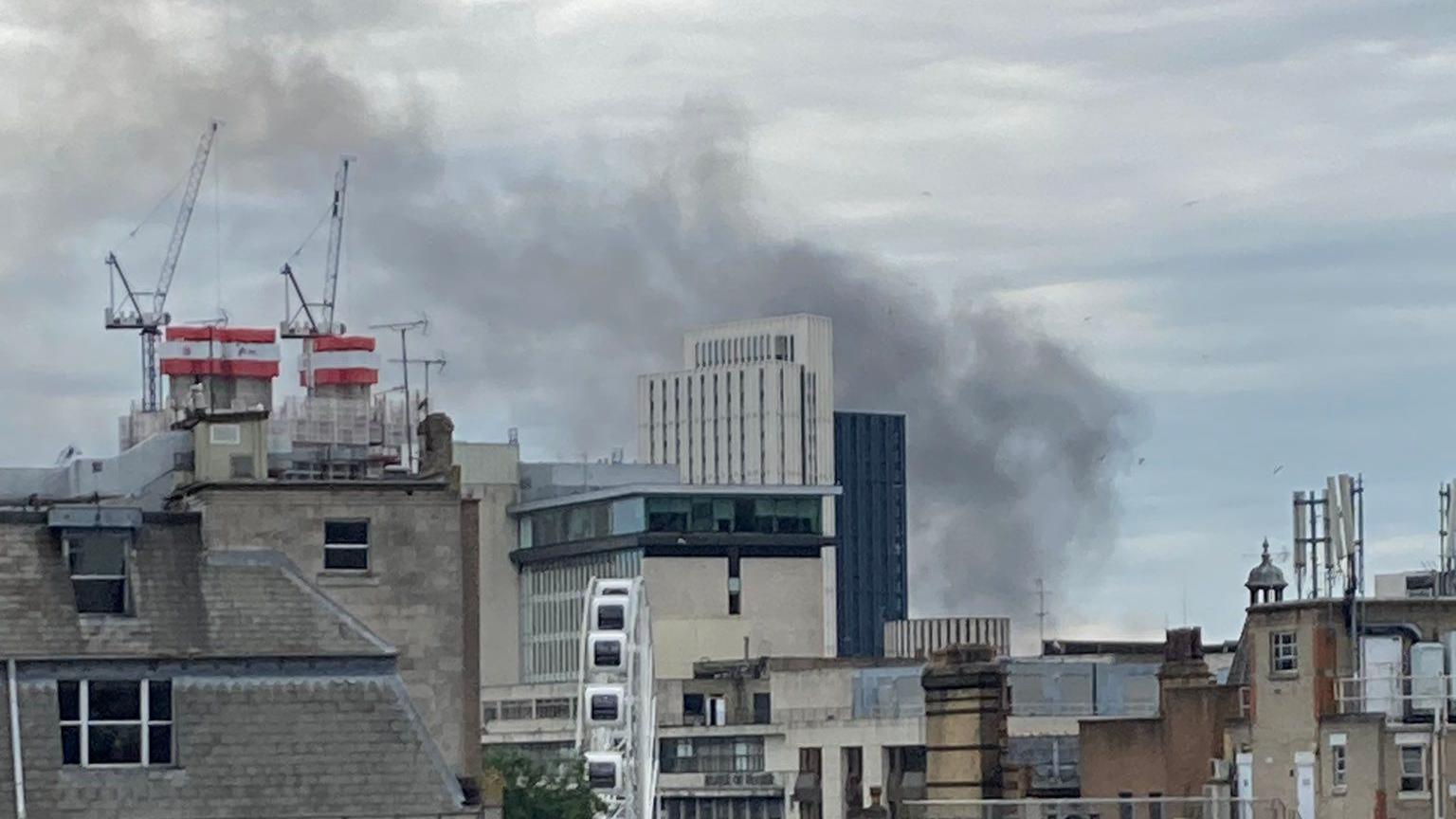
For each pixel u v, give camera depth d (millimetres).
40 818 90875
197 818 92438
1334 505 146500
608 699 145750
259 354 125750
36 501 103312
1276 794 146625
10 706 91938
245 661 94688
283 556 99125
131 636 94125
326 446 112938
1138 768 155625
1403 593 165125
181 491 101875
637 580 148500
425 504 101062
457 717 100938
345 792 94062
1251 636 148625
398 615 100562
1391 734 142000
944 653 163750
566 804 149250
